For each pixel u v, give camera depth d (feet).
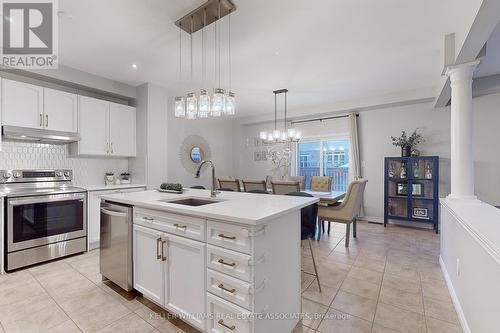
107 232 7.47
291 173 19.60
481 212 6.20
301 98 15.69
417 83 12.92
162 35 8.13
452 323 5.82
